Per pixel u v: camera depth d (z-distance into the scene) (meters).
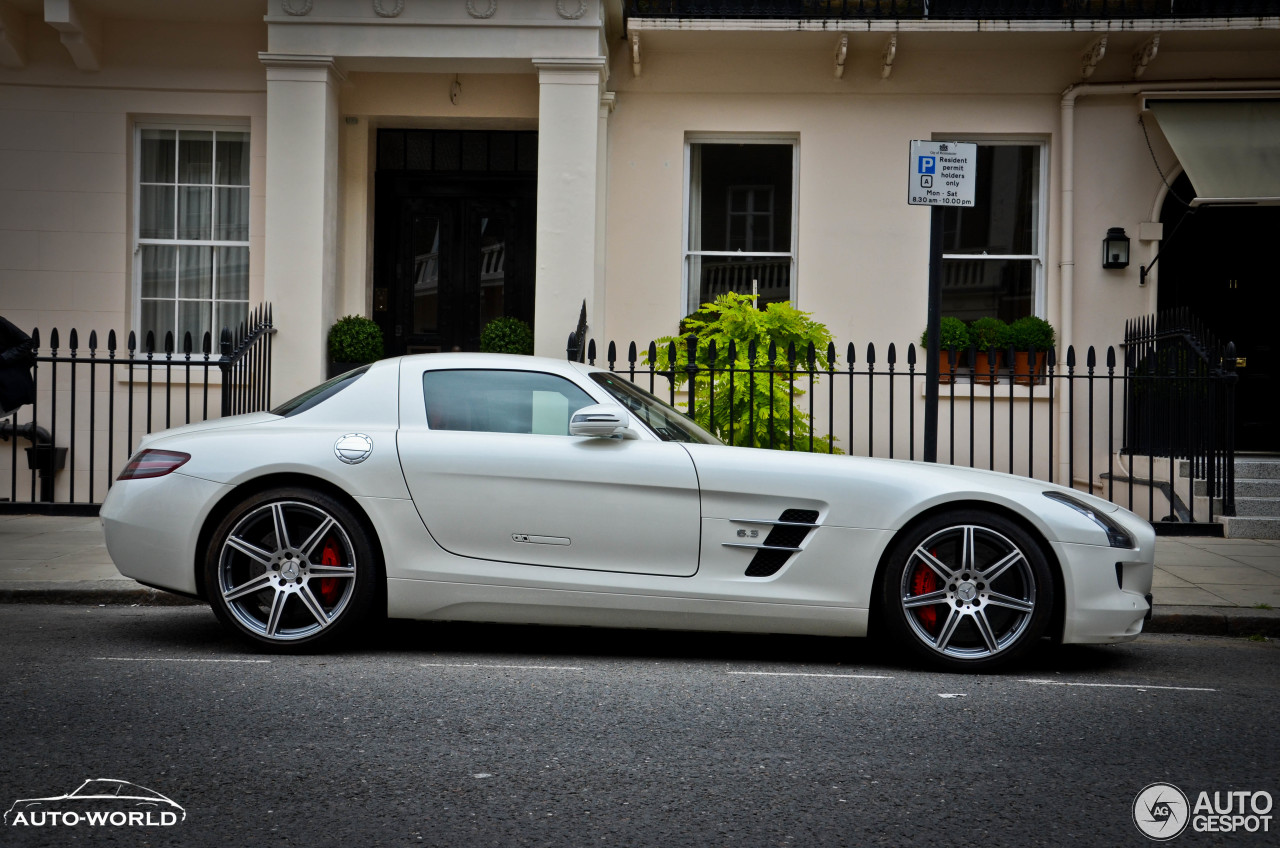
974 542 5.14
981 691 4.79
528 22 10.17
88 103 11.17
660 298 11.45
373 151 11.77
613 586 5.12
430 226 12.02
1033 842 3.09
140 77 11.12
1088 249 11.36
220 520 5.27
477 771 3.60
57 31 11.09
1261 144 10.73
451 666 5.08
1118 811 3.33
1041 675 5.15
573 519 5.15
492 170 11.95
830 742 3.97
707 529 5.14
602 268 11.22
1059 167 11.32
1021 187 11.56
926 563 5.13
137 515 5.22
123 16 11.02
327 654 5.29
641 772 3.61
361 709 4.29
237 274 11.48
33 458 10.69
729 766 3.69
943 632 5.13
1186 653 5.82
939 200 6.72
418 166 11.96
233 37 11.12
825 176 11.37
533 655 5.40
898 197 11.38
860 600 5.12
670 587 5.12
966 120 11.33
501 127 11.77
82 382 11.25
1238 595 6.86
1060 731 4.17
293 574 5.22
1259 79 11.00
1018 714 4.40
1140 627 5.24
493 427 5.31
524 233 11.98
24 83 11.13
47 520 9.19
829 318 11.38
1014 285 11.58
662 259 11.45
